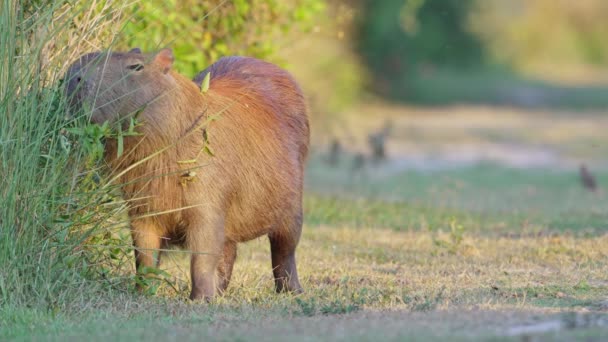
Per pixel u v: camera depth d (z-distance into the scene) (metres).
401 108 62.69
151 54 13.28
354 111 47.19
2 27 13.27
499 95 72.88
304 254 18.17
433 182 30.55
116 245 14.10
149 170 13.34
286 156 14.66
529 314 12.45
